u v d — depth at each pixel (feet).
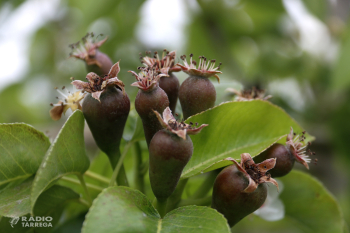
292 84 1.78
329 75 1.64
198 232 0.85
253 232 1.83
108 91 0.92
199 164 0.97
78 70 2.00
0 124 0.93
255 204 0.89
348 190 1.70
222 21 1.78
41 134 0.96
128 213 0.84
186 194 1.14
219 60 1.75
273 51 1.74
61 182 1.07
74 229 1.06
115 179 0.96
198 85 0.95
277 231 1.82
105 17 1.65
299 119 1.68
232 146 0.99
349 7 1.84
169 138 0.87
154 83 0.90
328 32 1.74
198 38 1.79
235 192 0.89
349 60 1.37
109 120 0.92
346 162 1.62
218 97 1.10
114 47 1.75
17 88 2.04
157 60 0.96
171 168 0.87
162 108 0.91
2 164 0.93
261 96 1.09
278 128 1.01
